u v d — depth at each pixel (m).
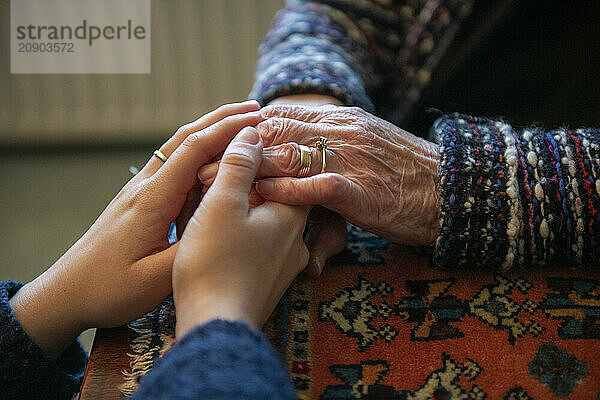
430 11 0.80
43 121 1.47
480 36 0.78
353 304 0.62
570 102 0.77
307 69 0.75
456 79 0.79
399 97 0.82
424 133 0.74
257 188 0.61
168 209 0.60
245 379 0.49
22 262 1.28
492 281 0.63
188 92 1.45
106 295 0.59
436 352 0.58
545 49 0.78
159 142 1.52
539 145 0.64
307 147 0.63
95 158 1.50
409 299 0.62
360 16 0.82
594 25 0.77
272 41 0.83
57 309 0.59
